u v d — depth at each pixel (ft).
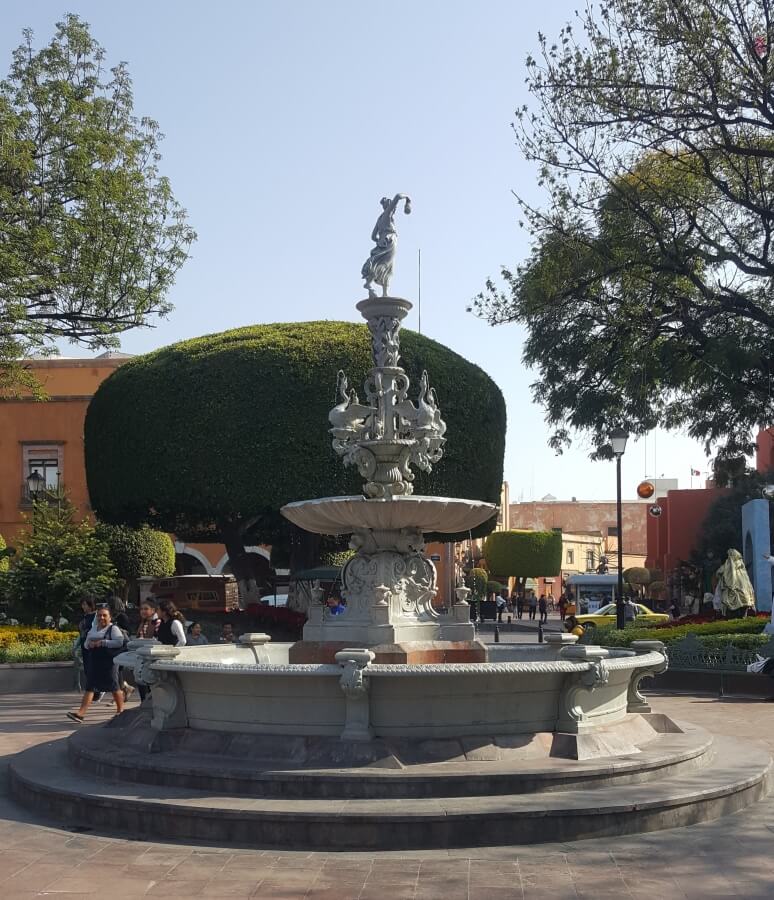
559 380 68.74
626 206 62.03
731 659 55.36
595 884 18.78
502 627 132.46
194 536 102.06
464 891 18.34
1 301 75.20
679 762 25.68
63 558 75.36
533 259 65.16
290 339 80.02
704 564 137.49
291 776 22.72
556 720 25.71
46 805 24.52
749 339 61.82
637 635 63.31
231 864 20.04
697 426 70.85
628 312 64.23
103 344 81.92
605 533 261.65
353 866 19.84
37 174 77.51
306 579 82.74
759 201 63.57
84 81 78.95
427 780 22.52
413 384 79.87
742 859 20.40
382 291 32.19
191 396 78.18
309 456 76.95
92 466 84.64
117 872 19.62
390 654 28.84
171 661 26.43
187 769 23.81
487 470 83.10
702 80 58.13
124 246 78.33
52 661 59.72
